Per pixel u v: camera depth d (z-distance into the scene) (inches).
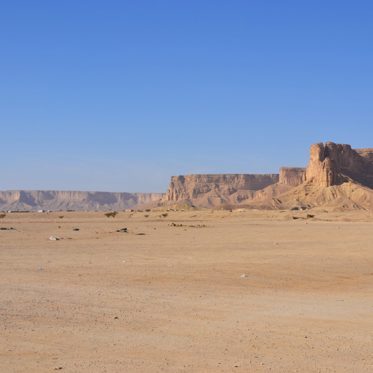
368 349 465.7
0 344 472.4
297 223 3245.6
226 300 697.6
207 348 466.0
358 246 1550.2
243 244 1633.9
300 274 965.8
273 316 598.5
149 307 642.8
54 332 516.7
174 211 6131.9
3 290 754.2
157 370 403.9
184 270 998.4
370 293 773.9
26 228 2637.8
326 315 606.2
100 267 1040.2
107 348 463.5
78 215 5644.7
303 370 405.1
